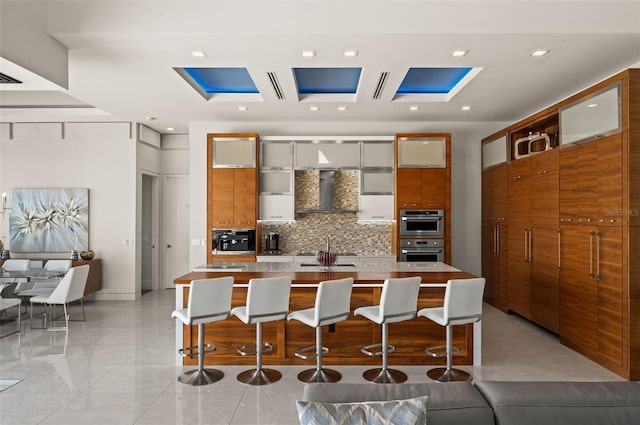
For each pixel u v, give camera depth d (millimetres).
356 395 1864
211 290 3695
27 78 3627
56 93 6555
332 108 6328
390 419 1612
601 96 4133
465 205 7430
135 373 4039
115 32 3652
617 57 4203
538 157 5383
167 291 8312
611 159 3994
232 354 4297
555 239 5004
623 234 3846
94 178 7484
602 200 4133
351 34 3686
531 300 5609
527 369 4141
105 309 6762
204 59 4281
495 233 6742
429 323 4312
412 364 4301
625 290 3828
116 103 6062
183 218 8539
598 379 3883
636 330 3789
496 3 3623
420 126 7328
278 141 7023
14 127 7477
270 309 3760
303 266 5105
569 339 4750
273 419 3137
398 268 4902
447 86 5824
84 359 4430
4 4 3158
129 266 7496
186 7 3656
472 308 3771
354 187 7352
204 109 6383
